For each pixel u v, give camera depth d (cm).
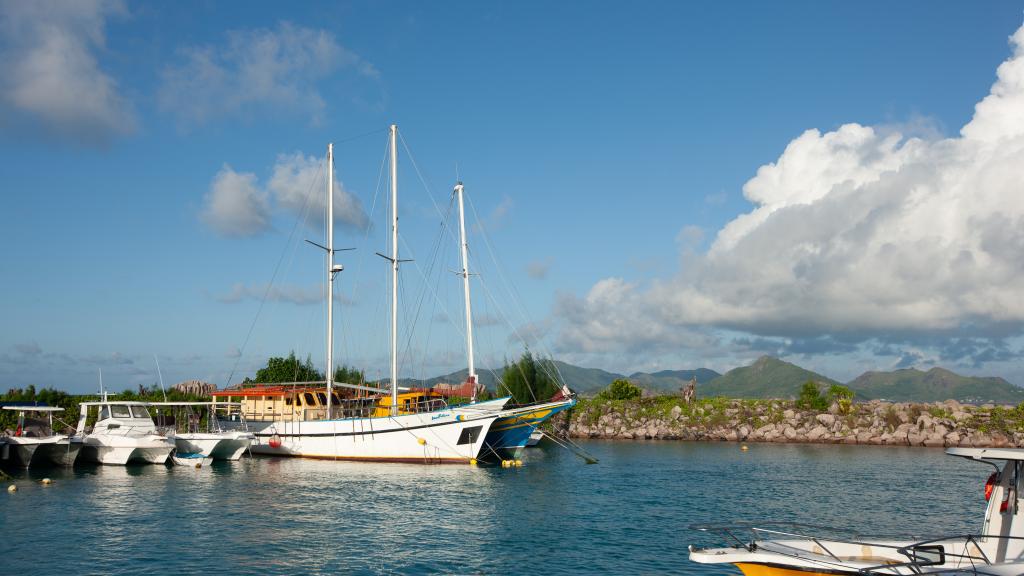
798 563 1684
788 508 3769
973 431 8112
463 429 5303
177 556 2555
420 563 2538
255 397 6303
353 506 3594
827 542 1891
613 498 4016
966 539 1816
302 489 4106
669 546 2848
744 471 5447
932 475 5256
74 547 2659
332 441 5553
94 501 3616
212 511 3394
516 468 5428
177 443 5225
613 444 8362
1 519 3152
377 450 5412
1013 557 1672
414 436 5344
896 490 4462
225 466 5159
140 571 2361
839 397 9512
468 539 2919
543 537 2978
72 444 4841
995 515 1738
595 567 2522
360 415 5841
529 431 5888
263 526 3075
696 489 4431
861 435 8381
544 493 4153
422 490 4153
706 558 1717
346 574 2381
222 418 6438
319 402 6269
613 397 10769
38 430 5656
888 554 1859
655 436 9188
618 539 2959
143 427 5253
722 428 9088
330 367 5931
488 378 9831
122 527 3011
